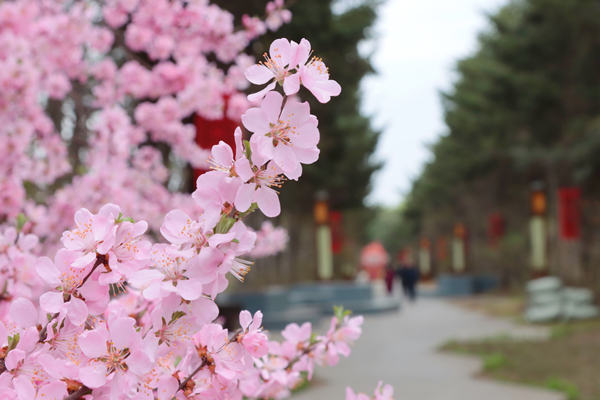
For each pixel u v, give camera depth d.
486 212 33.69
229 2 6.79
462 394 6.31
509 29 18.33
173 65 5.04
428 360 8.91
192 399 1.17
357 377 7.54
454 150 28.52
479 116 22.61
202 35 5.25
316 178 17.44
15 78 3.90
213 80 4.96
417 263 49.75
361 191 22.05
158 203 4.91
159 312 1.12
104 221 1.12
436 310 19.78
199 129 4.99
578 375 7.14
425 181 37.19
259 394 1.82
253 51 6.36
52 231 3.92
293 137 1.07
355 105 19.45
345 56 11.92
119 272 1.10
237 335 1.21
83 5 4.70
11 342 1.13
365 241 51.16
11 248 1.89
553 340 10.32
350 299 20.03
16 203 3.46
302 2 9.26
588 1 16.03
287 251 24.22
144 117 4.89
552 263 19.41
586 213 17.45
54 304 1.10
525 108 18.48
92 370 1.03
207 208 1.07
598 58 17.00
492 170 24.33
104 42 4.85
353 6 11.57
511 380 6.98
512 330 12.50
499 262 27.50
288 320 13.38
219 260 1.07
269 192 1.09
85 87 5.65
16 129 3.93
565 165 18.92
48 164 4.21
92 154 4.29
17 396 1.02
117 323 1.04
